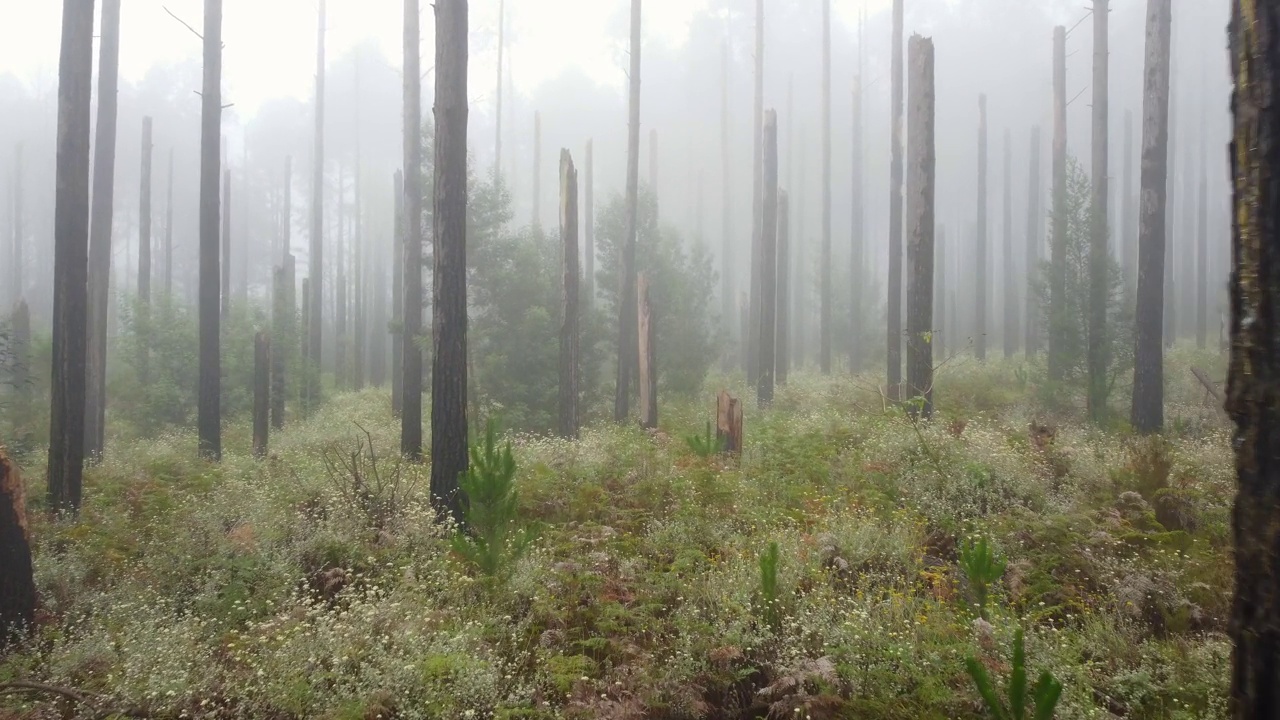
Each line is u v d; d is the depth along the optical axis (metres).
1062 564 6.73
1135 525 7.95
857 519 7.73
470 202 18.39
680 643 5.34
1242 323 2.87
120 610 5.97
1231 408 2.94
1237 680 2.89
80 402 9.06
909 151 13.44
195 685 4.80
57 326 8.94
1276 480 2.74
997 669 4.77
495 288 18.38
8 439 12.48
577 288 15.19
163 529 8.02
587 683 4.98
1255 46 2.82
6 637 5.67
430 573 6.45
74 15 9.03
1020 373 18.69
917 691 4.64
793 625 5.32
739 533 7.65
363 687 4.72
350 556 7.05
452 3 8.47
